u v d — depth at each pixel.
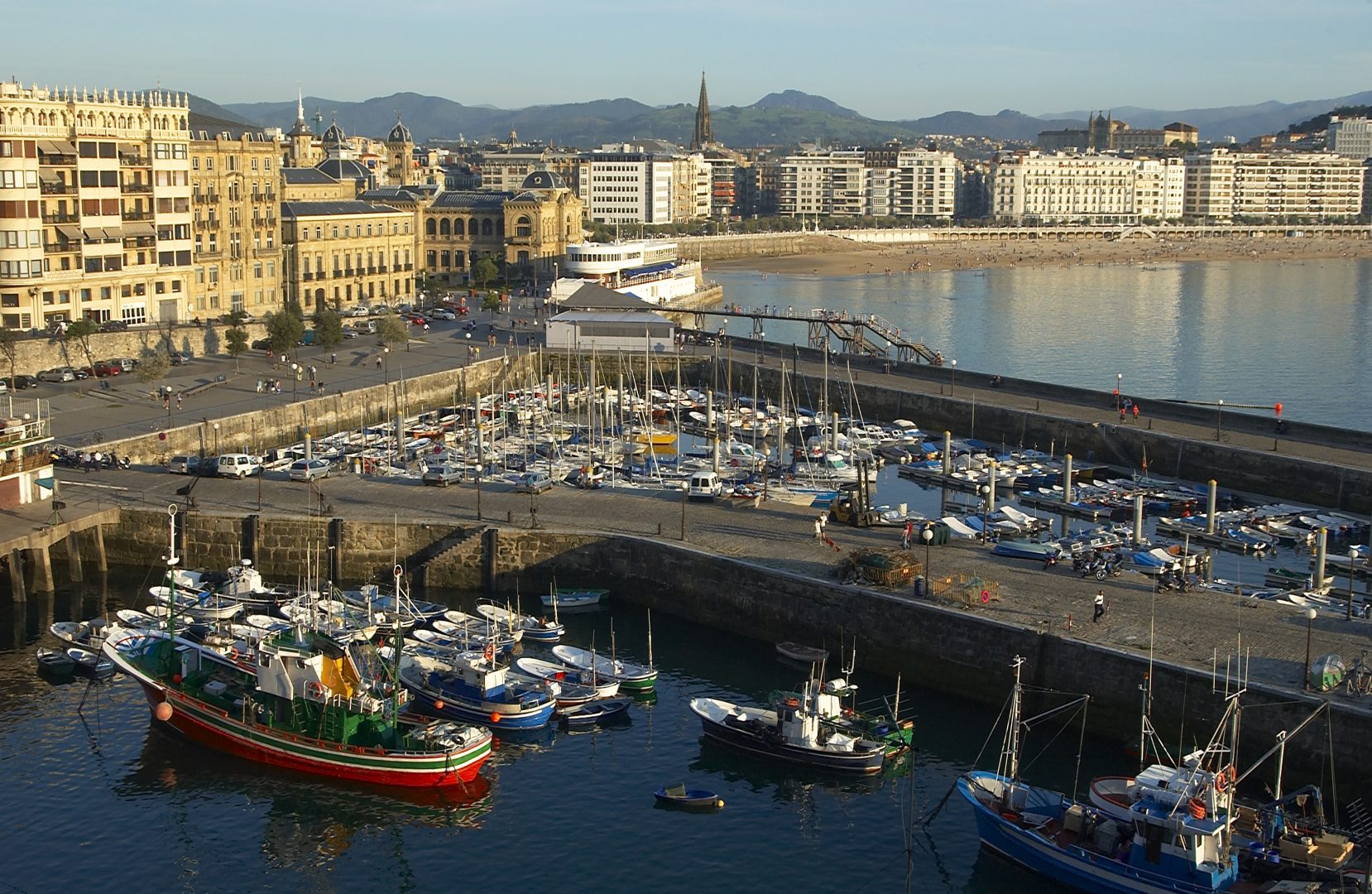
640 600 130.38
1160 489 170.88
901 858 86.94
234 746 100.75
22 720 106.31
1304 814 85.06
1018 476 176.62
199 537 138.88
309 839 90.00
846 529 138.25
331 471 164.12
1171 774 82.62
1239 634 106.56
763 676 114.00
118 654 106.69
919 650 111.06
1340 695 93.44
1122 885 79.94
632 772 98.25
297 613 115.94
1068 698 102.88
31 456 141.75
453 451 180.25
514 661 114.81
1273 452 171.75
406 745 96.19
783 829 90.50
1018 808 87.12
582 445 190.75
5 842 88.94
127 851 88.38
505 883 84.56
